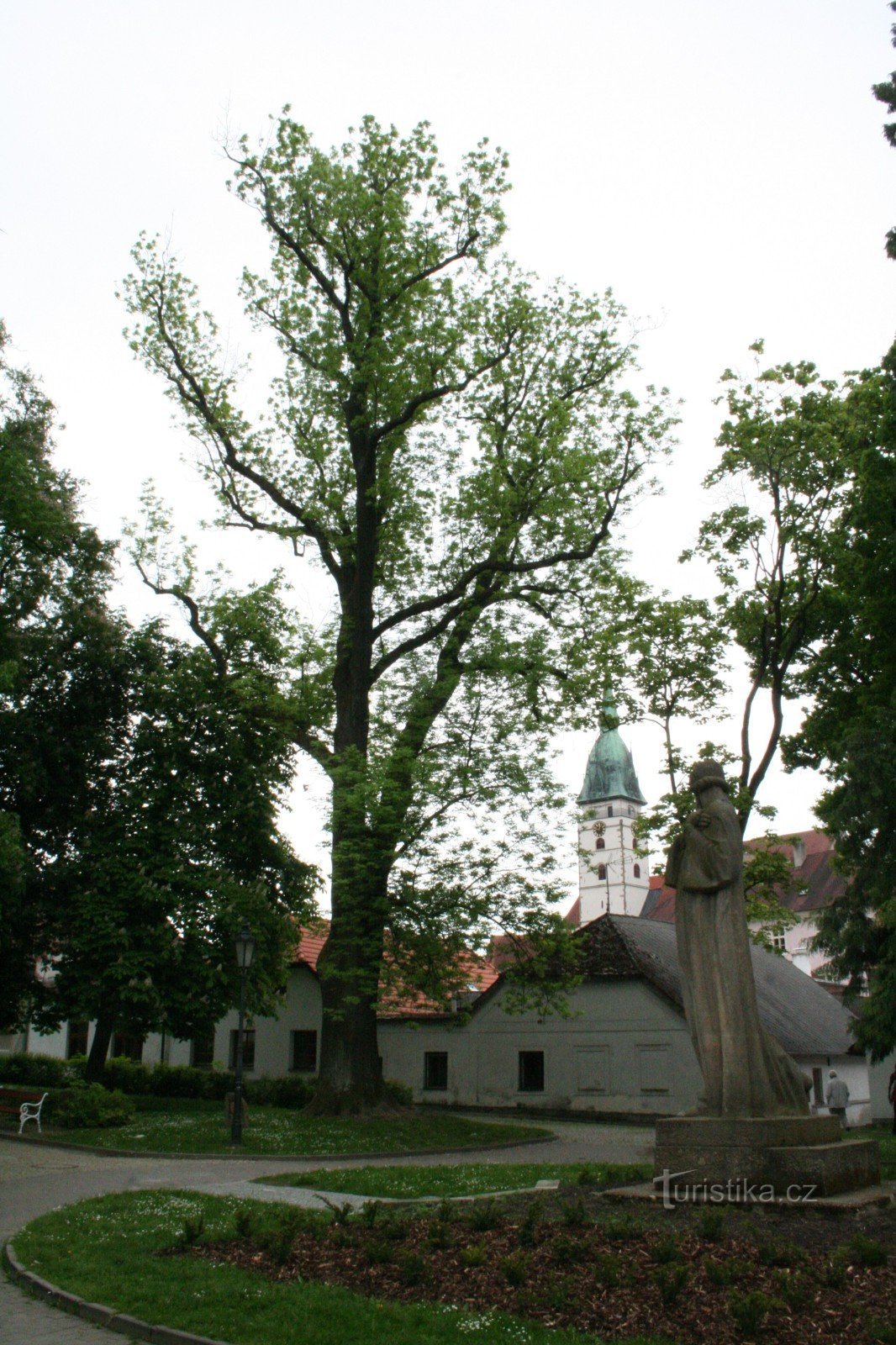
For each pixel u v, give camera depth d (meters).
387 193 26.91
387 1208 12.23
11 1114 27.86
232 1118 22.92
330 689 29.27
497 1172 17.44
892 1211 10.05
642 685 30.36
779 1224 9.61
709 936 11.77
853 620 29.45
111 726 33.03
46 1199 15.32
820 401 28.39
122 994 28.45
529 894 26.61
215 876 31.25
